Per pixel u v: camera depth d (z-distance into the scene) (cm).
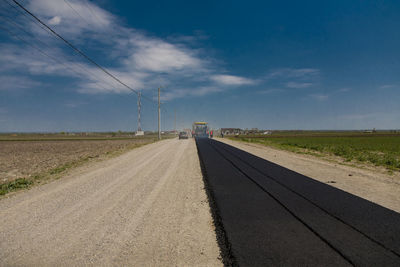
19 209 612
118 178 1019
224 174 1096
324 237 434
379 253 375
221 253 381
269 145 3578
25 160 1748
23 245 414
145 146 3120
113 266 348
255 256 368
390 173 1195
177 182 934
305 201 668
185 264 351
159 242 425
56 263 356
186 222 520
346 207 612
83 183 922
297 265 342
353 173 1153
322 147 2909
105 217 551
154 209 608
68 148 2958
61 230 478
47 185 895
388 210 587
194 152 2194
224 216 549
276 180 962
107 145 3519
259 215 555
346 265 341
